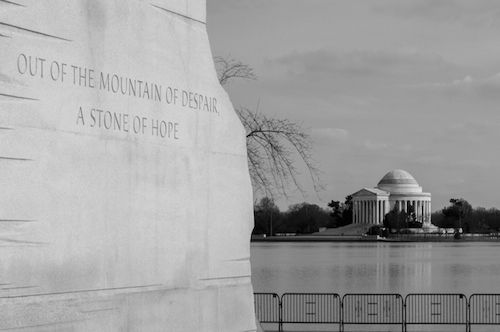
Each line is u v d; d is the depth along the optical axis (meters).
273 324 35.81
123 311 12.16
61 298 11.09
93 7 11.85
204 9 14.37
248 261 15.12
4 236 10.36
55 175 11.07
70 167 11.32
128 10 12.54
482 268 81.88
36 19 10.91
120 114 12.29
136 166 12.55
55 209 11.05
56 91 11.15
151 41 13.02
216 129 14.45
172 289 13.22
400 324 35.22
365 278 66.19
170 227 13.23
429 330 33.41
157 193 12.98
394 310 42.22
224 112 14.67
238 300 14.76
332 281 62.00
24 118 10.67
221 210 14.47
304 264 89.31
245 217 15.05
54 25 11.17
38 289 10.74
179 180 13.48
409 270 77.94
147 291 12.68
